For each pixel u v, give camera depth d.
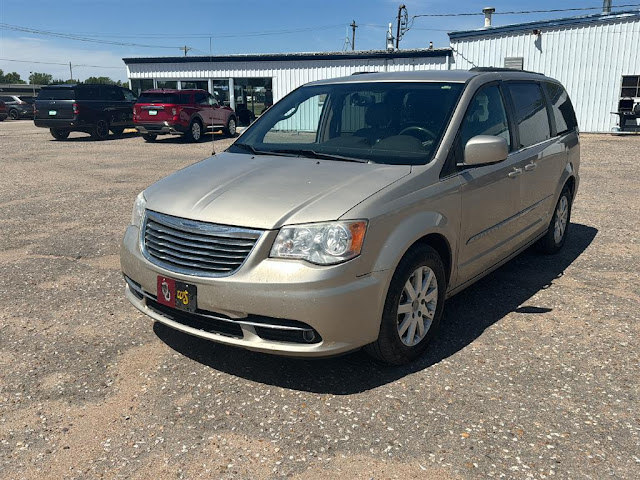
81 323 4.24
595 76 21.69
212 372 3.51
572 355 3.72
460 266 3.97
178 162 14.23
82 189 10.14
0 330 4.12
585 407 3.12
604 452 2.74
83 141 20.64
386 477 2.58
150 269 3.43
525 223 4.96
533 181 4.95
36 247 6.25
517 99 4.89
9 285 5.04
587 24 21.39
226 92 28.86
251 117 28.25
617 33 21.02
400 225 3.31
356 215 3.11
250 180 3.55
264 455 2.74
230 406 3.15
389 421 3.00
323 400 3.20
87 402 3.20
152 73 29.92
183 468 2.65
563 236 6.08
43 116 20.22
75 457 2.74
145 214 3.60
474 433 2.89
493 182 4.20
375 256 3.16
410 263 3.38
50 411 3.12
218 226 3.19
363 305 3.12
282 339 3.15
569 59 21.97
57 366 3.60
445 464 2.66
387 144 3.93
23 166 13.38
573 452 2.74
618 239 6.54
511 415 3.04
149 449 2.79
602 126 21.89
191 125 19.97
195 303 3.21
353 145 4.04
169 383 3.39
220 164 4.01
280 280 3.01
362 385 3.36
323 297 2.99
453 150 3.85
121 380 3.43
